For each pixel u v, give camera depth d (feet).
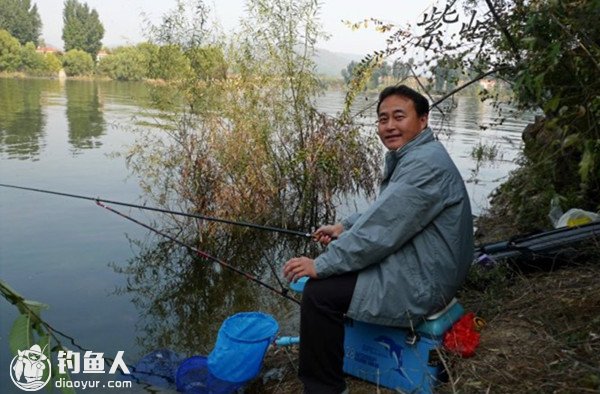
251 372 9.91
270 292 16.97
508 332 9.36
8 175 29.25
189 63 21.70
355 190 24.72
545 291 10.69
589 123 8.23
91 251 19.17
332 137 23.17
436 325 8.13
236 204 21.34
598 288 10.09
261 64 22.63
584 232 12.26
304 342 8.16
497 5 12.00
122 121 51.08
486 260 12.30
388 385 8.62
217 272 18.74
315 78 23.20
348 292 7.92
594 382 7.26
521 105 13.99
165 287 16.99
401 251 7.86
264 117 22.49
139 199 25.45
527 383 7.75
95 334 13.52
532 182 15.33
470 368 8.30
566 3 8.06
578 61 8.40
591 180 13.79
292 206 23.70
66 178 29.09
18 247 18.97
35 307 3.37
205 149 21.47
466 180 31.55
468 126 51.39
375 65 15.96
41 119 51.85
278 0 21.89
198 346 13.26
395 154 8.55
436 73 15.31
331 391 8.16
